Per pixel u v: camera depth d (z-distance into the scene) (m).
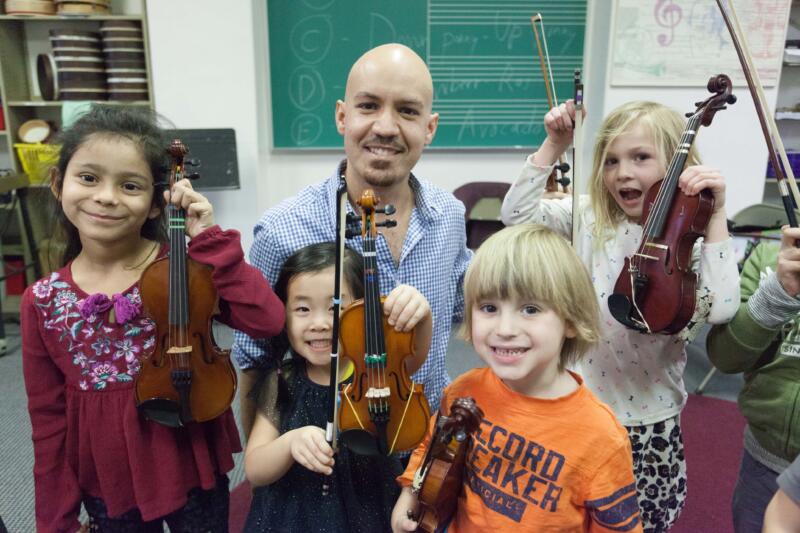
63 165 1.12
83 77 3.34
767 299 1.09
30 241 3.43
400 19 3.70
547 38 3.78
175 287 1.06
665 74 3.63
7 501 2.02
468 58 3.78
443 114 3.88
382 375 0.98
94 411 1.12
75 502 1.15
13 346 3.30
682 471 1.35
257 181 3.66
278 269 1.27
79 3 3.29
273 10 3.64
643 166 1.24
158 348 1.09
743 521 1.25
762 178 3.81
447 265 1.36
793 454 1.14
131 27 3.35
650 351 1.27
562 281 0.92
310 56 3.74
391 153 1.18
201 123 3.53
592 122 3.87
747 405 1.22
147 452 1.13
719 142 3.76
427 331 1.06
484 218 3.63
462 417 0.84
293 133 3.87
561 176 1.70
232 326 1.14
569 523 0.91
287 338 1.16
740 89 3.66
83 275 1.17
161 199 1.19
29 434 2.44
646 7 3.51
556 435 0.93
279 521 1.05
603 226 1.33
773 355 1.18
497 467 0.95
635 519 0.91
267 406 1.11
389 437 1.00
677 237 1.15
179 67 3.44
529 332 0.93
